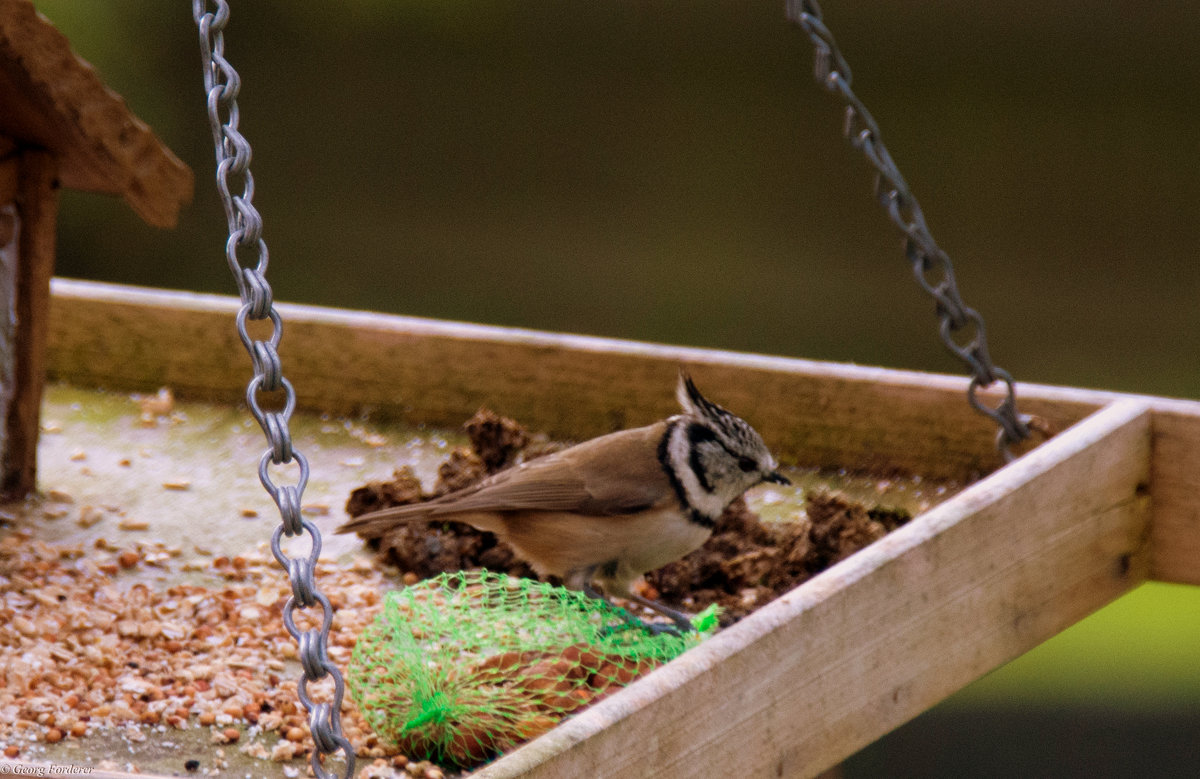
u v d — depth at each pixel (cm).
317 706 476
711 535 846
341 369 1063
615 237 1977
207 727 650
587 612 753
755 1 2064
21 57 785
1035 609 812
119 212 1847
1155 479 905
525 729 627
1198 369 1752
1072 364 1773
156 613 755
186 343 1074
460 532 860
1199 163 1938
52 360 1089
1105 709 1395
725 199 2012
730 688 608
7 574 784
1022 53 2005
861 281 1900
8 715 644
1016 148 1978
